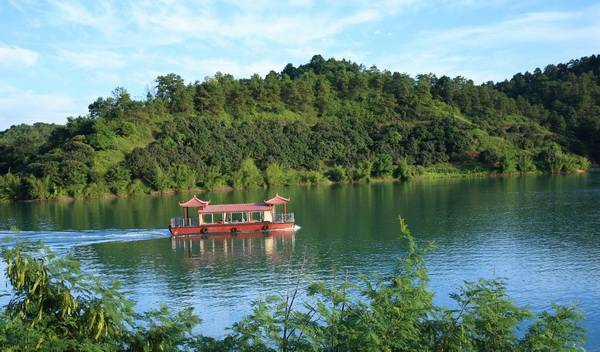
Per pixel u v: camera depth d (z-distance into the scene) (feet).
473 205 287.48
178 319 52.49
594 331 101.19
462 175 488.44
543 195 321.73
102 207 327.67
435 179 472.03
